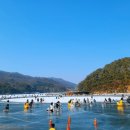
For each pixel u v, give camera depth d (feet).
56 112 253.44
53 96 545.03
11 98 533.96
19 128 153.79
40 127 156.97
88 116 214.07
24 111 268.00
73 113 240.94
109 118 196.34
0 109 297.53
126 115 213.05
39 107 320.09
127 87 618.03
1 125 166.50
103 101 397.19
